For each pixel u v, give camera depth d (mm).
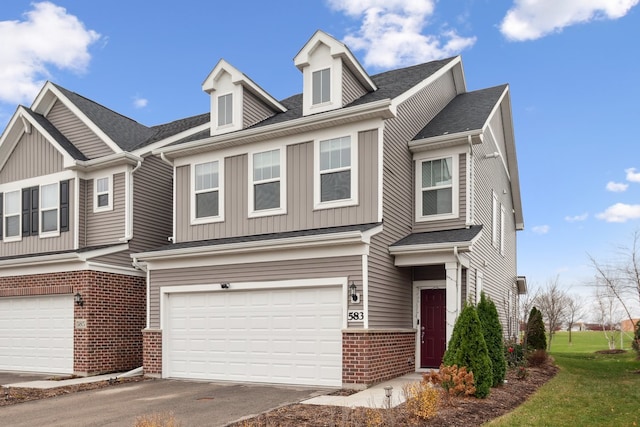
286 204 13938
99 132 17938
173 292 14578
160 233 18281
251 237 14016
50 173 18391
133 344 16938
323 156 13594
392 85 15703
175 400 10945
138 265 15922
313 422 8352
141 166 17766
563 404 10203
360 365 11578
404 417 8445
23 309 17219
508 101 20344
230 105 15625
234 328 13578
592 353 26812
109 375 15422
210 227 15172
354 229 12297
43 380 14680
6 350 17375
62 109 19156
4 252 19078
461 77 19734
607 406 9992
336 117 13156
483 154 16781
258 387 12383
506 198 22281
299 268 12672
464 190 14617
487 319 12047
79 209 17734
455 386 9812
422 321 14617
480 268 15750
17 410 10312
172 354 14484
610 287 26812
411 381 12477
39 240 18375
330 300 12289
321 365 12203
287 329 12781
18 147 19281
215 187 15266
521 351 16562
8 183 19344
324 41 14109
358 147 13117
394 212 13719
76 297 15805
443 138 14656
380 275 12641
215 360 13773
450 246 12625
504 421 8500
